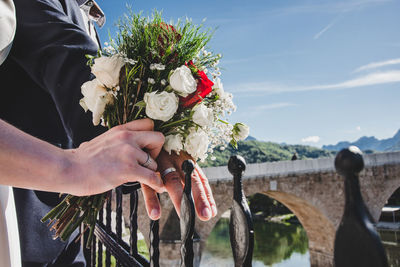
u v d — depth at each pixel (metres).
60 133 1.24
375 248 0.34
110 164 0.73
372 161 20.56
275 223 48.66
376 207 20.31
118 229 1.27
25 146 0.65
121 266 1.25
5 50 0.79
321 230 22.09
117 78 0.88
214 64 1.02
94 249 1.61
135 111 0.93
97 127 0.98
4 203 0.92
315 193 19.92
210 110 0.93
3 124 0.64
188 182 0.74
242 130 1.02
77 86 0.93
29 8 0.92
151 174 0.78
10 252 0.91
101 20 1.50
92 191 0.72
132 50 0.94
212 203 0.90
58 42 0.91
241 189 0.64
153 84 0.92
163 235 16.73
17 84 1.10
